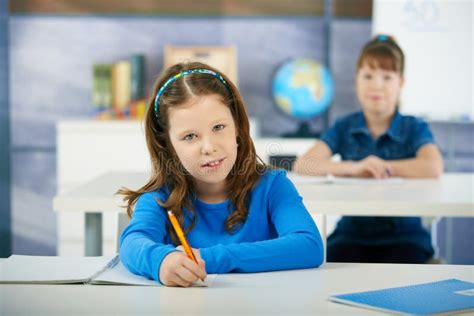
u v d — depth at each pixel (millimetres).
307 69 4801
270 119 4957
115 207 2332
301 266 1481
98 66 4535
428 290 1245
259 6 4926
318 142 3322
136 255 1409
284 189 1751
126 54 4930
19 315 1109
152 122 1703
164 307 1151
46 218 5020
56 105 4961
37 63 4934
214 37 4934
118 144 4371
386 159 3242
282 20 4930
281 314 1106
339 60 4898
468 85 4523
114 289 1287
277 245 1481
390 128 3240
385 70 3201
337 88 4906
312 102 4809
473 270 1457
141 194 1757
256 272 1440
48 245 5035
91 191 2490
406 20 4500
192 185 1725
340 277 1389
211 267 1424
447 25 4500
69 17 4914
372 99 3227
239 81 4957
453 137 4863
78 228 4359
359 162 3047
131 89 4574
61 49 4930
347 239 3000
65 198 2334
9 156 4973
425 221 3371
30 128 4965
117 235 1904
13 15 4910
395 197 2391
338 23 4883
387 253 2965
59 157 4379
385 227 2996
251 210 1721
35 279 1333
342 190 2590
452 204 2264
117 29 4914
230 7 4926
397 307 1121
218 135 1558
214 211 1712
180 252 1379
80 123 4367
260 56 4945
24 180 4992
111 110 4551
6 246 5012
